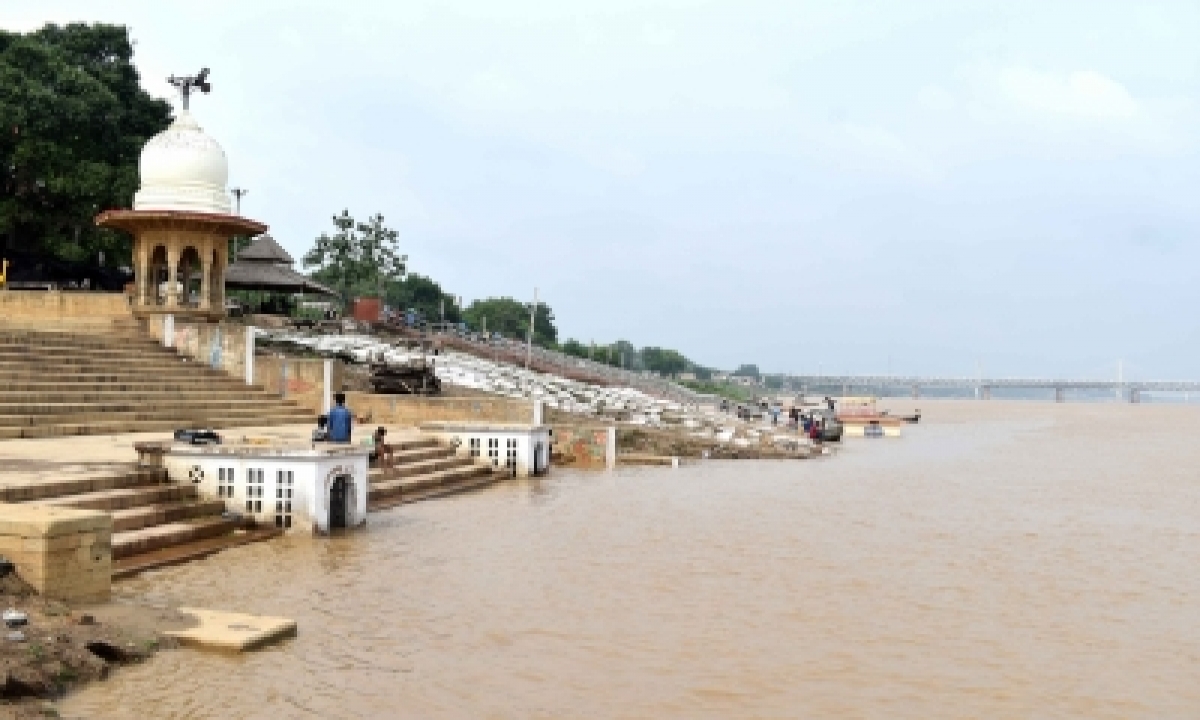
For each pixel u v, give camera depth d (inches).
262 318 1745.8
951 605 534.6
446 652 408.8
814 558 656.4
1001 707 371.2
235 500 647.8
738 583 569.6
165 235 1169.4
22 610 362.0
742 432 1734.7
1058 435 2647.6
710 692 375.9
